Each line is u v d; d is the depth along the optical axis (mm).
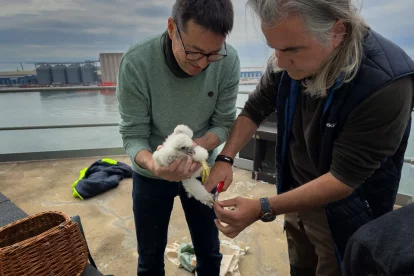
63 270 743
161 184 1009
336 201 774
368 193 779
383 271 353
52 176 2658
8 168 2838
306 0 512
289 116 849
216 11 679
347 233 796
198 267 1197
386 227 378
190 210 1093
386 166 747
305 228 965
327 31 552
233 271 1512
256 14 583
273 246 1729
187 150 706
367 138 628
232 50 950
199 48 729
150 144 1039
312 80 671
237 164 2871
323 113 708
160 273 1176
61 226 743
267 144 2537
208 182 874
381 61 604
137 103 917
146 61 862
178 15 715
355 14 565
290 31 549
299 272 1122
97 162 2715
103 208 2119
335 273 897
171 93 906
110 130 3209
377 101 594
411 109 640
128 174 2609
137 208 1069
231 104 1022
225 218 754
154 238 1100
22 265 659
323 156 751
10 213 1058
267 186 2473
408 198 2018
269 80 917
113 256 1640
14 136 3016
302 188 734
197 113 969
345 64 610
